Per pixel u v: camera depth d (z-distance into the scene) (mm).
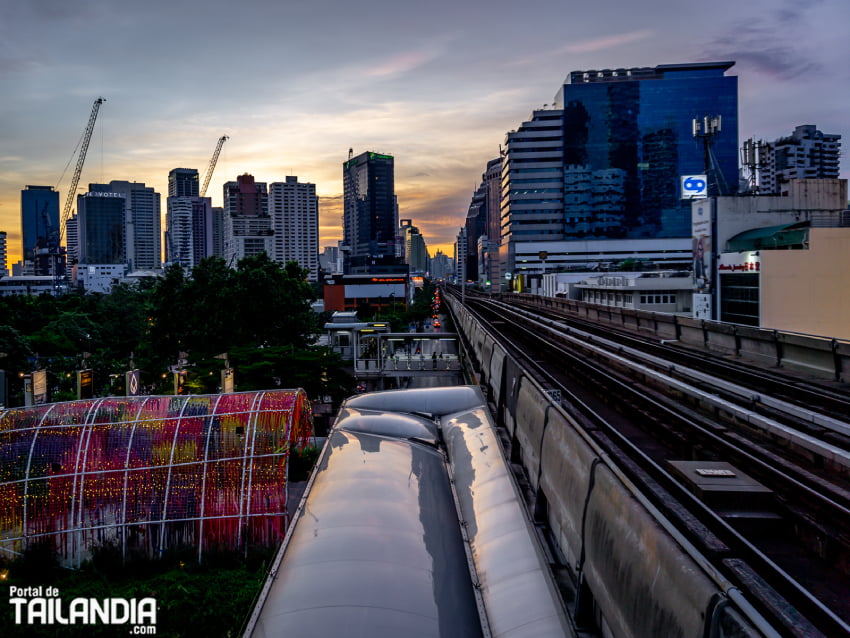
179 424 17906
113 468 17109
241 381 35250
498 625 6918
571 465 7391
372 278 126562
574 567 6895
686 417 14469
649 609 4625
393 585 7547
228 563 16625
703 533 6719
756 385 19047
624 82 170500
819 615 6082
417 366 40031
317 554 8227
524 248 168125
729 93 169000
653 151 171250
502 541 8664
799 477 10328
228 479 17219
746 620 3477
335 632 6574
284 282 52250
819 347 19188
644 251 167250
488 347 22234
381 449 12805
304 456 23797
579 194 172625
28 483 16766
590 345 28391
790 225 49531
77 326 69750
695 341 28953
